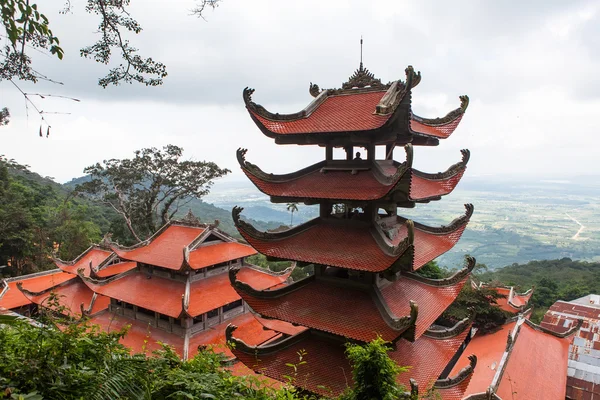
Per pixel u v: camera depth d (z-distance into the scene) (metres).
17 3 9.66
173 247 38.84
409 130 16.97
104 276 46.25
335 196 18.19
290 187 20.03
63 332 9.65
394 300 18.98
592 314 50.22
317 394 17.42
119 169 73.31
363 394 12.27
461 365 38.94
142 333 35.09
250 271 43.41
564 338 42.44
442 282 21.36
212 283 38.28
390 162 20.48
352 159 19.53
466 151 21.70
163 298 35.34
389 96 18.05
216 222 40.59
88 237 81.56
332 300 19.09
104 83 14.57
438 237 22.00
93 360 9.67
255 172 20.30
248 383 13.95
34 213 81.56
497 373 30.70
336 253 18.30
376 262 16.95
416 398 13.73
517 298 53.75
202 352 13.81
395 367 12.47
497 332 44.97
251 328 37.59
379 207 18.75
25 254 69.38
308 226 20.61
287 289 20.20
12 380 8.12
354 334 16.91
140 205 79.25
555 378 34.09
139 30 14.21
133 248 40.25
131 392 9.00
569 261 128.12
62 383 8.29
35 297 46.88
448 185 21.08
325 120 19.17
